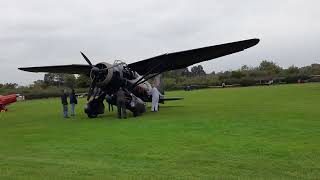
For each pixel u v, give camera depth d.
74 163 7.47
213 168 6.76
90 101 18.02
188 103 25.55
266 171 6.47
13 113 24.36
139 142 9.71
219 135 10.30
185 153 8.09
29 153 8.80
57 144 10.00
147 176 6.33
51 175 6.52
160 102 22.77
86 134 11.80
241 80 80.25
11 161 7.82
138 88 19.53
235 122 13.08
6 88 76.19
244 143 8.96
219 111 17.97
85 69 20.30
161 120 14.90
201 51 17.00
